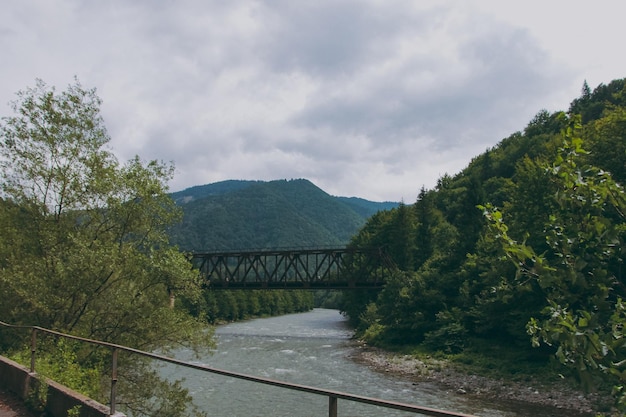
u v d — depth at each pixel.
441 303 46.38
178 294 19.94
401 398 25.81
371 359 40.41
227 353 43.12
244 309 103.00
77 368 13.05
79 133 19.70
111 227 19.70
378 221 92.25
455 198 109.50
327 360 39.47
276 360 38.91
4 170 18.92
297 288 62.38
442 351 40.06
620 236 4.56
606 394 23.39
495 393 27.16
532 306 33.56
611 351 3.82
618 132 32.06
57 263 17.08
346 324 84.94
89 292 17.34
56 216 19.47
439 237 70.44
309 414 7.00
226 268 66.69
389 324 50.12
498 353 36.22
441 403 24.78
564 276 4.58
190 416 8.59
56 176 19.19
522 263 4.77
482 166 123.88
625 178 28.47
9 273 16.98
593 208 4.58
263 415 7.12
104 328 18.11
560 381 27.52
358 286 61.69
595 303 4.28
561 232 4.75
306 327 78.69
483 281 39.66
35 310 16.58
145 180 19.48
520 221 34.00
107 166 20.05
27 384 9.19
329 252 63.38
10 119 19.03
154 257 18.94
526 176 37.47
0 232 18.95
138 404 14.34
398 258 70.31
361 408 12.45
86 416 7.28
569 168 4.71
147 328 18.05
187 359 36.47
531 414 22.48
